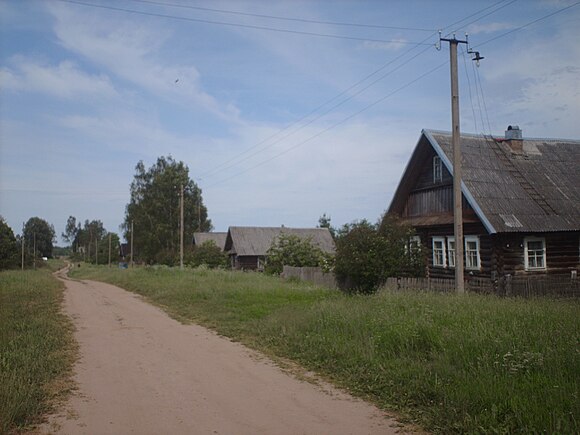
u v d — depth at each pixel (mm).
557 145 25703
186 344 11492
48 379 8109
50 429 5875
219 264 51219
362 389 7430
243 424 6016
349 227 22250
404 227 22297
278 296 20266
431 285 19000
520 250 20516
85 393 7422
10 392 6652
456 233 16469
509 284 16344
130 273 42844
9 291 24812
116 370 8914
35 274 47750
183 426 5953
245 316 15523
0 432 5723
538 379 6348
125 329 13812
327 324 11523
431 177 24734
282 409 6598
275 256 37875
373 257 21031
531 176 22891
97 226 155375
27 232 133625
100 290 29703
